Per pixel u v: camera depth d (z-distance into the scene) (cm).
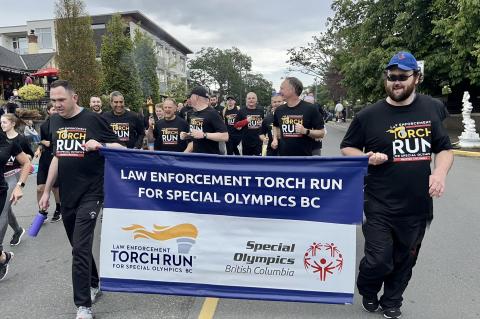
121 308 382
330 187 343
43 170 684
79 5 2450
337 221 346
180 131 681
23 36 5459
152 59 3394
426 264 487
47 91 2866
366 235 347
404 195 331
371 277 346
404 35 2062
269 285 359
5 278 466
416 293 411
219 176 353
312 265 353
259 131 962
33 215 770
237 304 389
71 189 369
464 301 393
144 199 364
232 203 355
